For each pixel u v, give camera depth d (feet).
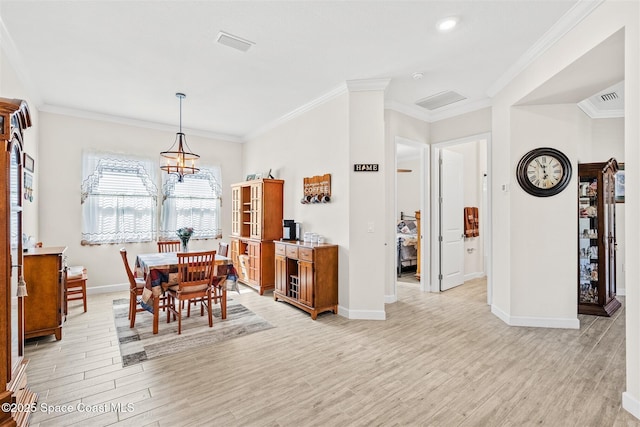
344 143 12.61
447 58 10.30
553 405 6.68
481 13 7.93
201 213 19.20
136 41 9.29
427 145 16.14
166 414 6.39
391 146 14.39
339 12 7.93
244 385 7.47
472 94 13.42
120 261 16.51
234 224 19.16
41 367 8.29
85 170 15.53
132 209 16.80
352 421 6.19
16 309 6.62
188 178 18.76
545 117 11.14
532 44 9.42
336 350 9.36
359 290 12.24
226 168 20.43
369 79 11.88
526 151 11.30
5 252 5.82
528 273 11.32
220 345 9.73
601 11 7.13
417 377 7.83
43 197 14.57
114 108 15.19
